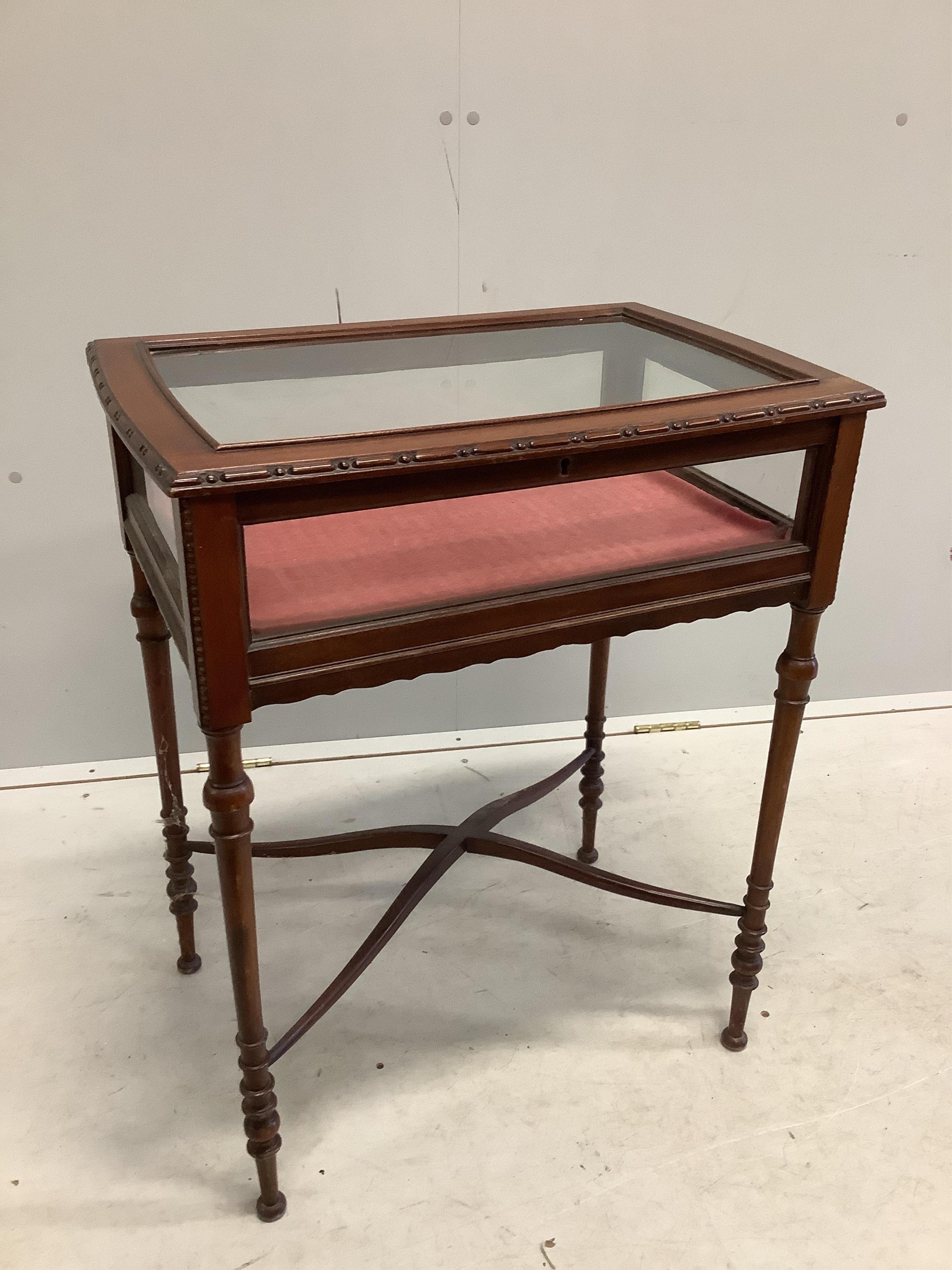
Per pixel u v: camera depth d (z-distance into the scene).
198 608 0.84
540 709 2.04
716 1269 1.08
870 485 1.95
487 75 1.52
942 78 1.64
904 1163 1.19
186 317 1.59
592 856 1.68
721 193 1.67
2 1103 1.25
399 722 1.99
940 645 2.14
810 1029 1.37
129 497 1.23
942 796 1.87
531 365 1.16
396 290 1.64
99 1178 1.17
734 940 1.47
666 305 1.74
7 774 1.86
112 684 1.83
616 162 1.61
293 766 1.93
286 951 1.50
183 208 1.52
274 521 0.85
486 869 1.67
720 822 1.79
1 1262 1.08
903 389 1.87
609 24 1.52
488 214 1.61
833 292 1.77
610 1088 1.29
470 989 1.43
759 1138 1.22
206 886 1.62
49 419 1.60
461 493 0.91
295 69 1.47
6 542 1.68
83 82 1.42
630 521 1.15
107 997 1.41
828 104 1.63
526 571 1.03
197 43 1.43
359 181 1.55
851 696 2.17
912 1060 1.33
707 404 0.99
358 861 1.69
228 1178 1.18
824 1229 1.12
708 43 1.56
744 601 1.10
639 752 1.99
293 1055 1.33
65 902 1.58
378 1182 1.17
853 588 2.05
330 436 0.87
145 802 1.82
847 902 1.60
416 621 0.94
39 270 1.51
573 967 1.47
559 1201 1.15
